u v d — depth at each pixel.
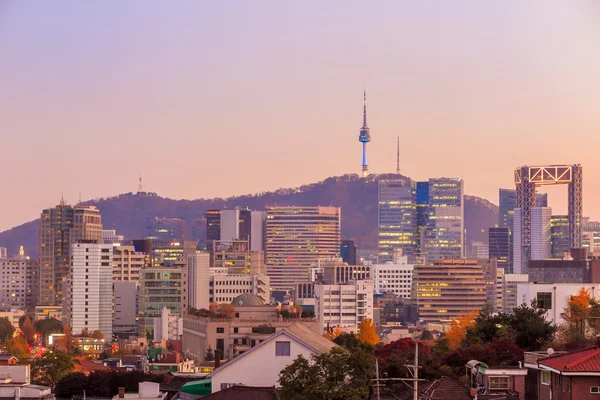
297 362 185.88
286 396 184.38
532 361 179.88
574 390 157.62
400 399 184.75
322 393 180.75
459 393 176.50
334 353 186.88
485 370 178.00
